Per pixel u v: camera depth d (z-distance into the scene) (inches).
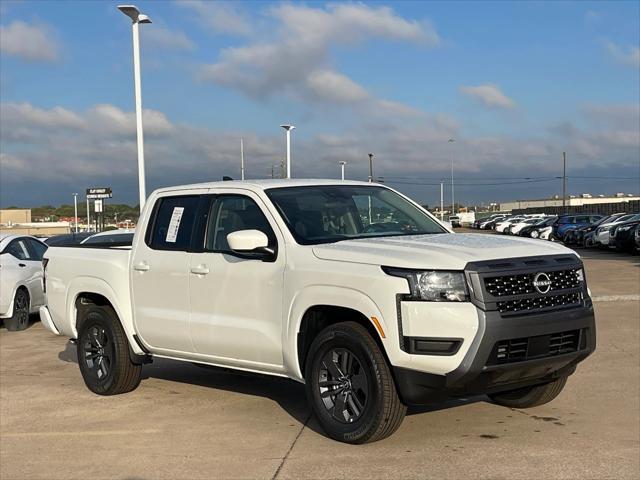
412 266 200.5
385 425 207.6
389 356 201.5
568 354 212.2
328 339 217.6
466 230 2896.2
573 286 216.4
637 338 379.2
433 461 201.3
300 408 265.6
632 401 264.1
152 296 273.7
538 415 246.8
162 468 205.0
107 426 249.9
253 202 250.2
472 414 248.5
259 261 239.3
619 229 1079.0
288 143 1229.1
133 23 752.3
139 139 765.9
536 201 5521.7
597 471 191.2
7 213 3129.9
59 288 313.9
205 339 254.7
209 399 283.0
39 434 242.8
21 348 422.9
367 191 272.4
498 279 200.1
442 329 194.5
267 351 237.0
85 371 301.0
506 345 199.8
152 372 338.6
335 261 217.3
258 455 212.5
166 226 275.9
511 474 189.9
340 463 202.2
